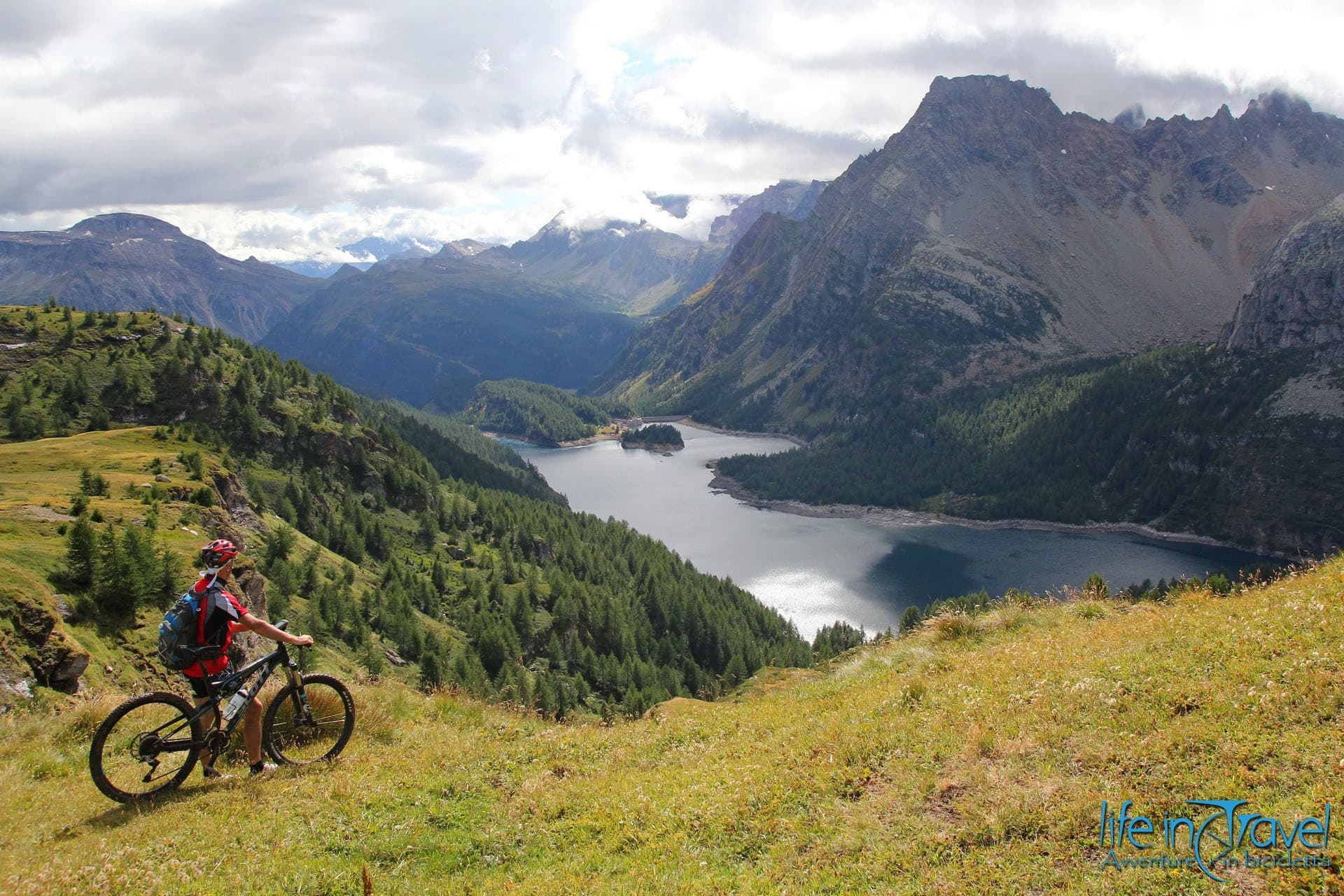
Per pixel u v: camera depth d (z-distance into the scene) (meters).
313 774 13.07
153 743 11.95
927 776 11.59
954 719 13.41
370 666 68.50
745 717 17.50
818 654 105.06
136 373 131.88
